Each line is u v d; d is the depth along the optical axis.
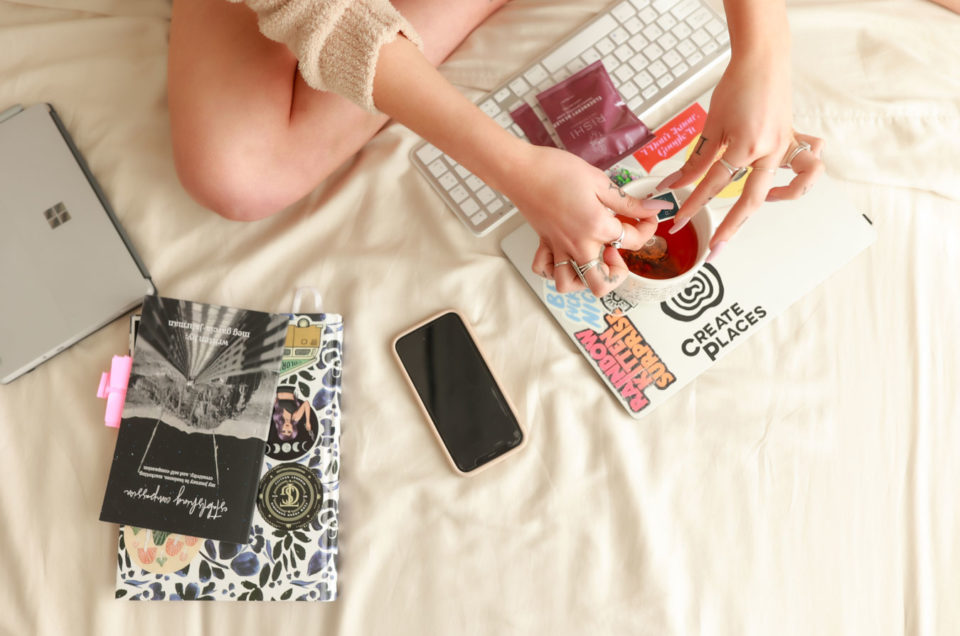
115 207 0.91
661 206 0.69
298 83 0.86
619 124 0.90
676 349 0.84
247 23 0.81
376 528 0.81
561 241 0.68
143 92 0.95
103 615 0.79
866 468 0.82
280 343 0.83
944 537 0.81
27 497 0.82
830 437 0.83
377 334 0.87
